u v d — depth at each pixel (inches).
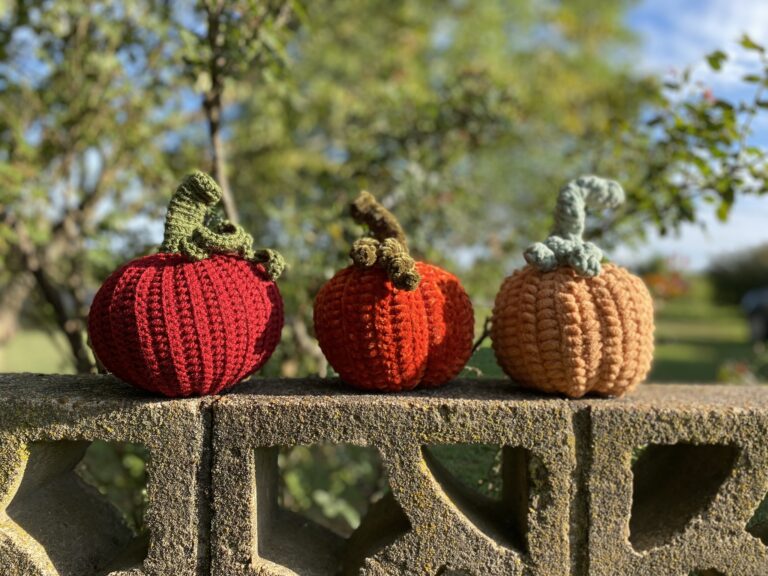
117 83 46.9
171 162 54.5
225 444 18.9
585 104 105.3
